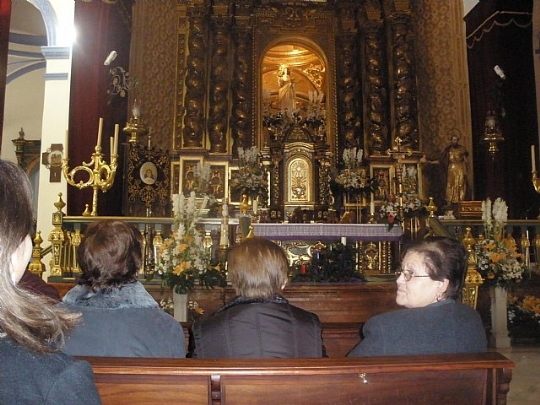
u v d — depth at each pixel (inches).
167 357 84.7
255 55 498.3
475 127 446.9
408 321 87.7
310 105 486.3
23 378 38.0
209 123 469.7
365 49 496.1
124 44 436.1
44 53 367.9
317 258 321.7
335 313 265.6
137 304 86.1
